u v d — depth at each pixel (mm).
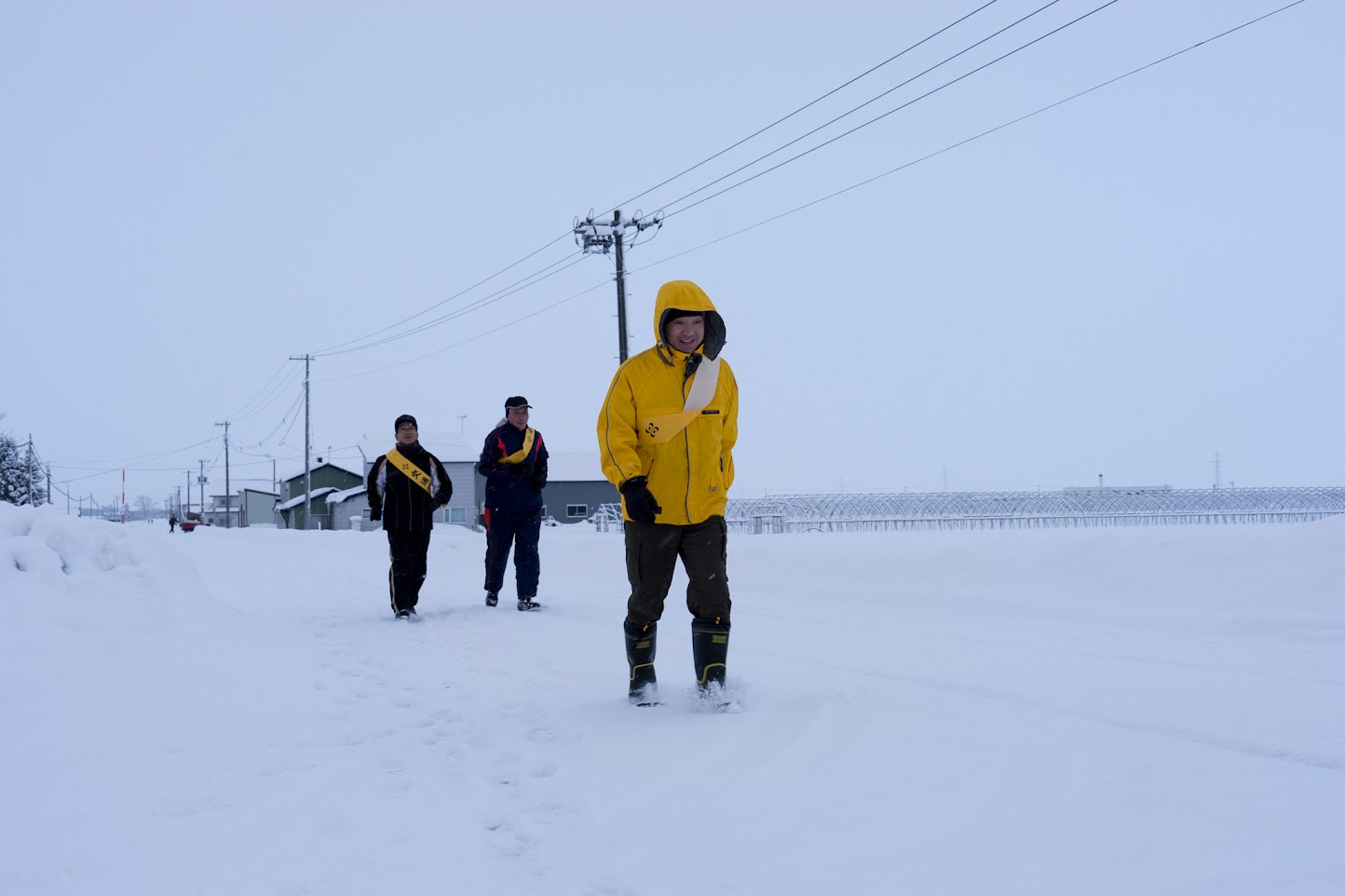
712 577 3938
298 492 75500
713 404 3941
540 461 7977
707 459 3920
